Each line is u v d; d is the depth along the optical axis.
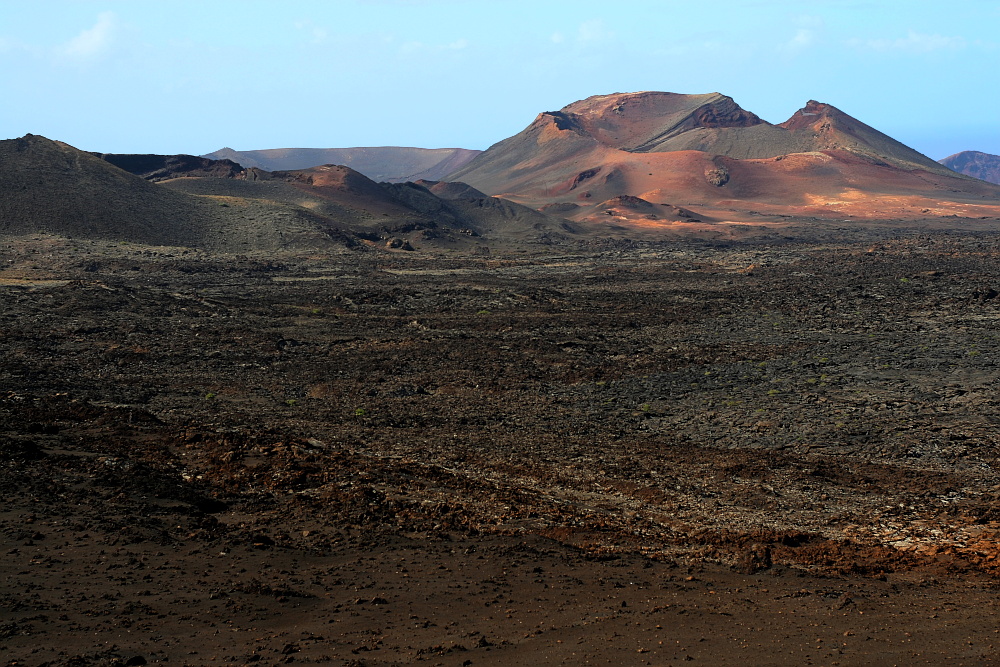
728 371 64.62
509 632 19.02
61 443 36.75
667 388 59.91
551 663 16.73
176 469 34.97
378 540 27.20
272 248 175.62
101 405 51.34
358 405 55.56
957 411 48.53
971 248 153.75
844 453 42.22
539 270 156.38
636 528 30.95
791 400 53.78
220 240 178.12
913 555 28.36
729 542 29.28
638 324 91.62
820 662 16.77
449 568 24.62
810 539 30.08
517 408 55.06
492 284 127.69
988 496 34.31
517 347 77.50
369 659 16.95
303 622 19.62
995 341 70.81
